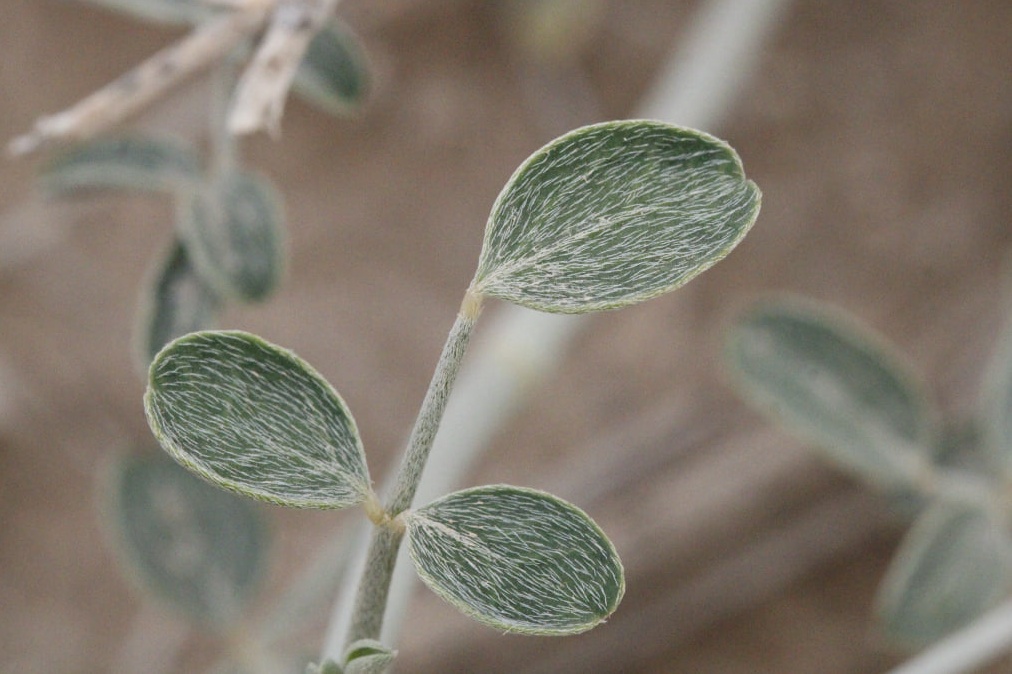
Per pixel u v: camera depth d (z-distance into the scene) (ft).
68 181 0.88
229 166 0.88
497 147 1.86
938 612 1.04
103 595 1.79
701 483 1.78
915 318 1.80
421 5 1.82
